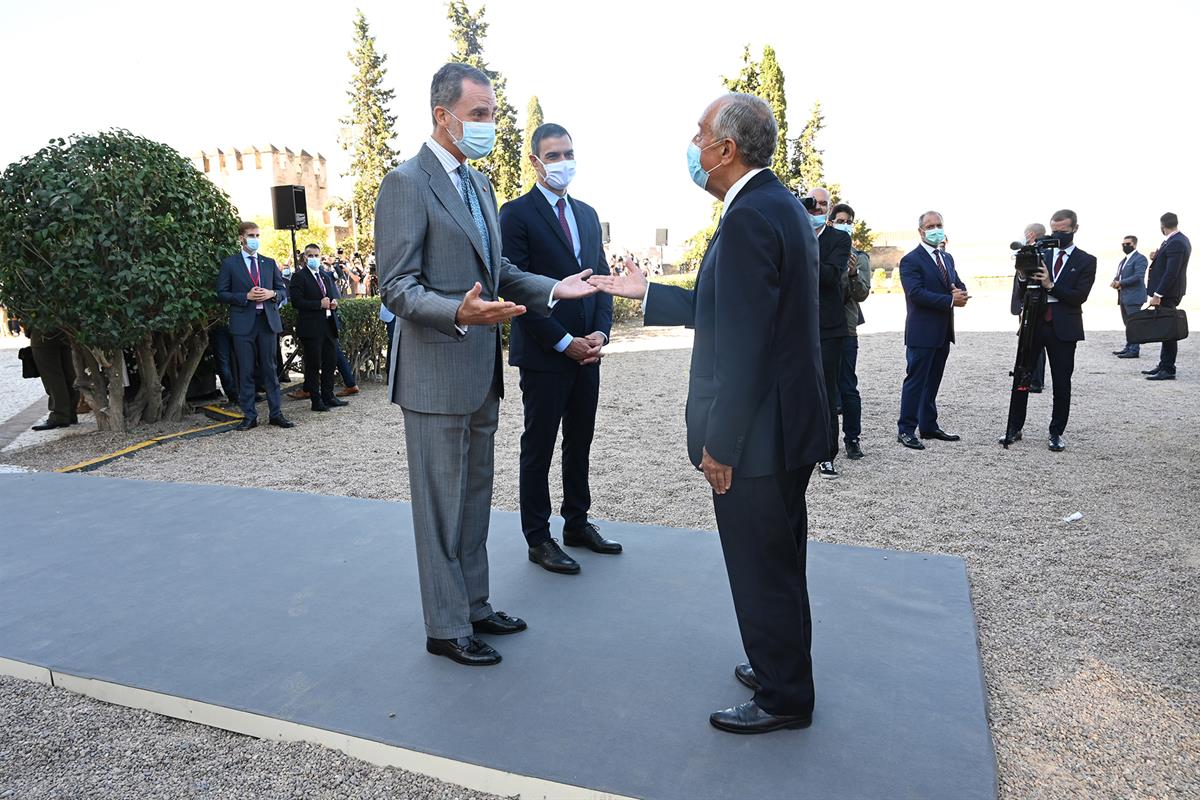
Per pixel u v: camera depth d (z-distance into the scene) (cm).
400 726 227
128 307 650
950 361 1078
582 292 271
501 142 3097
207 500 459
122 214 655
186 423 773
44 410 888
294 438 707
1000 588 341
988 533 412
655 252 3547
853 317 565
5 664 272
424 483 260
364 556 365
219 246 758
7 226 642
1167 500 464
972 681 248
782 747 214
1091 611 316
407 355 258
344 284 1433
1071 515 437
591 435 361
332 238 3541
